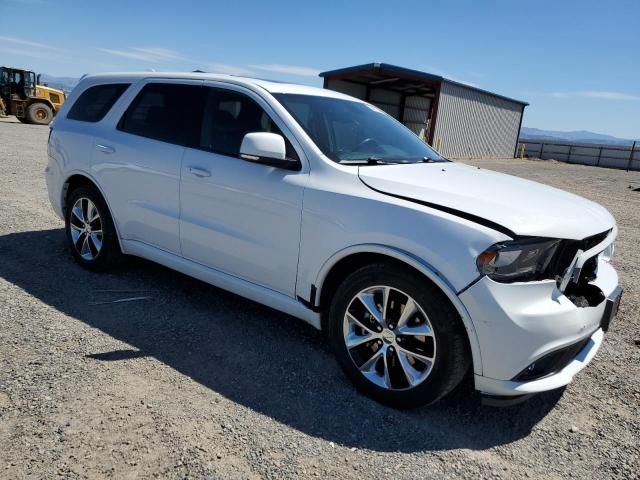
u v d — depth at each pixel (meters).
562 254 2.65
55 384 2.82
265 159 3.27
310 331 3.78
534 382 2.56
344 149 3.42
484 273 2.47
